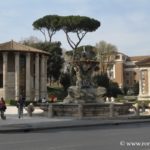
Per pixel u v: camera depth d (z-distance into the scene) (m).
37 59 98.12
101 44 126.88
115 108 44.91
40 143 19.30
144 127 31.38
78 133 25.73
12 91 95.81
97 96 47.59
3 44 97.38
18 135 25.02
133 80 166.12
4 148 17.30
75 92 47.28
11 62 96.94
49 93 104.06
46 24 107.88
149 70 101.81
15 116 46.44
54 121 37.47
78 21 102.81
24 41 120.75
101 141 20.02
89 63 47.81
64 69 114.94
